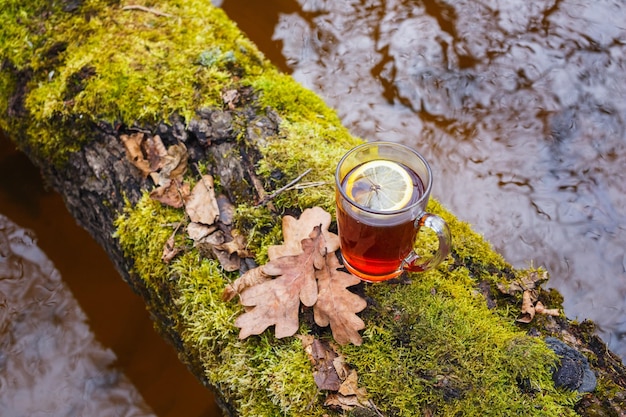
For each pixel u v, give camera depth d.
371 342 1.47
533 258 2.31
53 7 2.22
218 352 1.55
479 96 2.67
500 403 1.35
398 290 1.55
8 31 2.21
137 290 1.99
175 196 1.80
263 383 1.45
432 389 1.38
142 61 2.02
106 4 2.23
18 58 2.17
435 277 1.59
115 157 1.91
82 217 2.13
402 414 1.36
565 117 2.59
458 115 2.64
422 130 2.62
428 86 2.71
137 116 1.91
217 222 1.73
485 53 2.78
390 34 2.88
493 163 2.53
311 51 2.85
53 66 2.11
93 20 2.17
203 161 1.84
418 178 1.51
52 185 2.28
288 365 1.45
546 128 2.58
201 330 1.57
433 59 2.78
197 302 1.61
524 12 2.89
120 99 1.93
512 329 1.52
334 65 2.80
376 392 1.39
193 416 2.16
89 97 1.96
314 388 1.42
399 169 1.49
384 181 1.46
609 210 2.40
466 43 2.81
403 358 1.44
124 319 2.39
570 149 2.53
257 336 1.52
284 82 2.08
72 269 2.50
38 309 2.41
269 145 1.81
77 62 2.06
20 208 2.62
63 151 2.01
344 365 1.44
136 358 2.30
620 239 2.34
